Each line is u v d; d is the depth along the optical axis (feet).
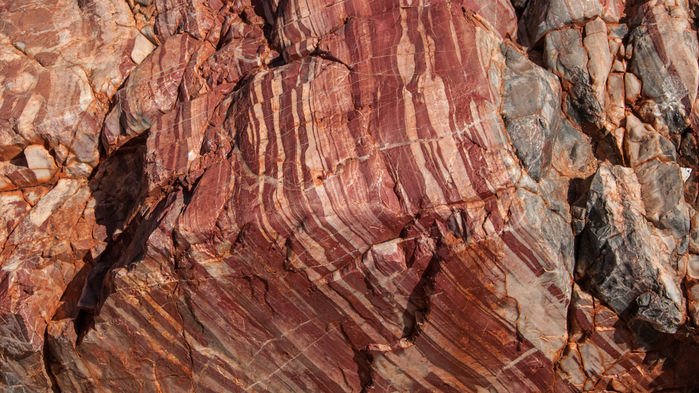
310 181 21.07
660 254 22.06
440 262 20.89
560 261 21.26
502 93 22.30
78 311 24.00
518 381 22.71
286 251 21.31
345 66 22.95
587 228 22.16
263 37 25.36
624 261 21.59
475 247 20.66
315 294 21.91
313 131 21.95
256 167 21.85
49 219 24.89
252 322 22.66
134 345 23.59
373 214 20.72
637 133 23.38
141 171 25.53
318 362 23.09
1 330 23.50
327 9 23.99
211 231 21.31
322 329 22.56
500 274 21.01
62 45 27.14
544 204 21.63
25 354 23.70
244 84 24.34
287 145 21.95
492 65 22.71
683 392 23.18
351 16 23.91
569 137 23.73
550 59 24.12
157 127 24.20
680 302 21.63
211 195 21.80
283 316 22.45
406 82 22.09
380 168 21.06
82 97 25.90
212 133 23.25
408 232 20.94
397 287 21.42
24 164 25.68
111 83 26.25
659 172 22.81
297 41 24.13
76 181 25.79
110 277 23.00
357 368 22.98
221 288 22.21
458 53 22.41
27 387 24.59
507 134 21.54
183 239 21.45
